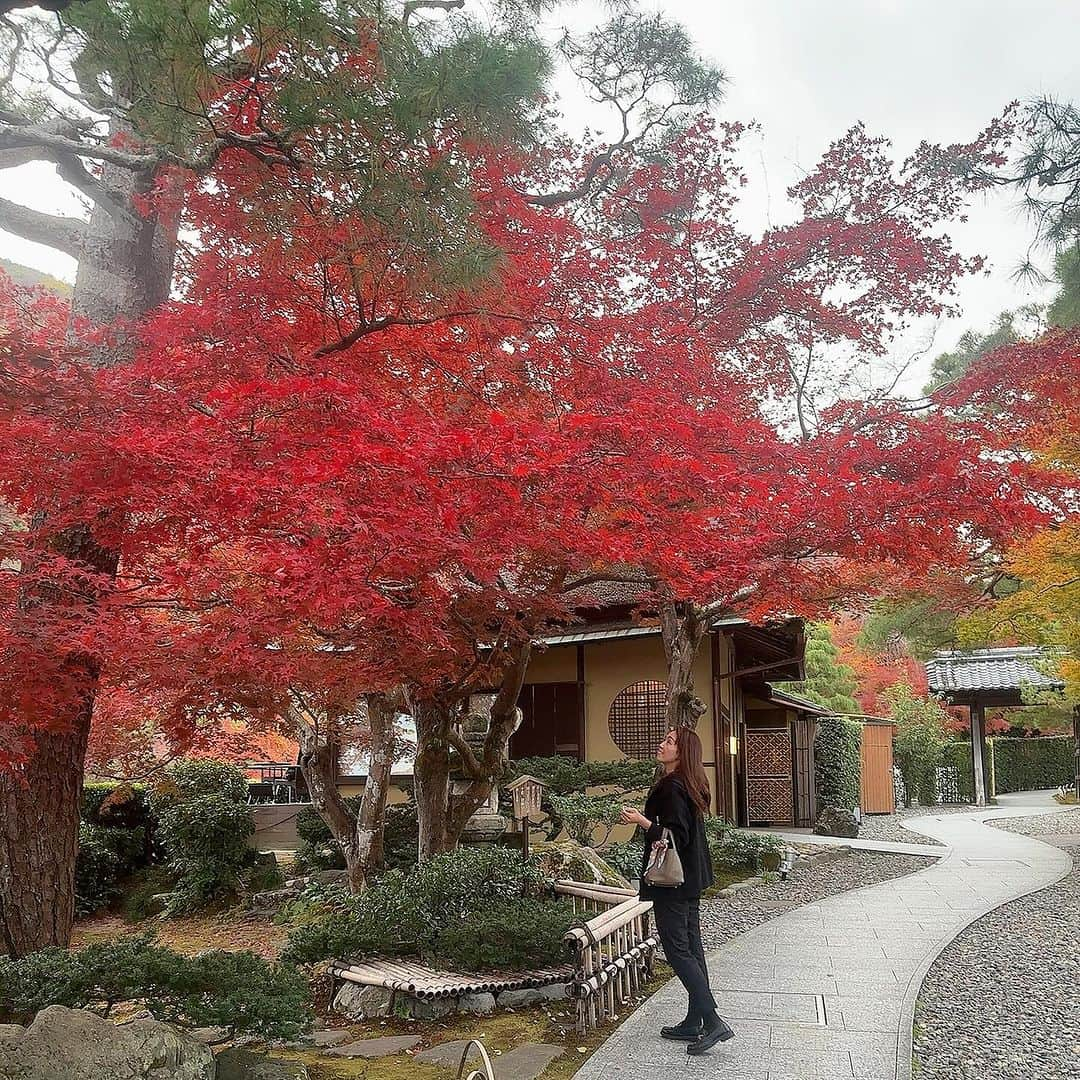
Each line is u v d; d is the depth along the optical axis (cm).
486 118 433
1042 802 2750
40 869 618
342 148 432
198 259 592
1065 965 742
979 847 1588
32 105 583
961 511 612
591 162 938
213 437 426
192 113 412
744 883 1204
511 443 432
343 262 488
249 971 508
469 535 505
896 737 2753
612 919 656
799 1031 561
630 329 686
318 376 455
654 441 525
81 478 406
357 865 1066
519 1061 535
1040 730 3478
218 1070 484
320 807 1093
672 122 1004
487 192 623
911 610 1788
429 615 585
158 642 519
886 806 2389
